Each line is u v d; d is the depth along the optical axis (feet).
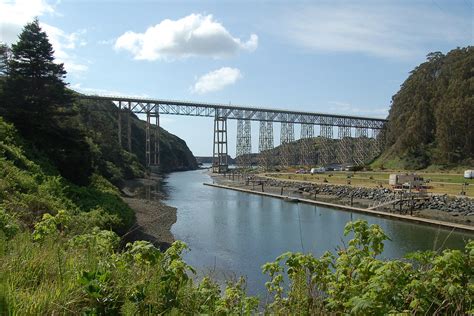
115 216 68.90
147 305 12.50
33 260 14.26
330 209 143.02
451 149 274.16
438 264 12.19
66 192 70.08
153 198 166.91
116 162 234.58
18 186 56.03
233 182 270.87
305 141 444.55
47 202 52.95
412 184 156.46
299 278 14.75
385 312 10.48
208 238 88.07
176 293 13.56
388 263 11.84
